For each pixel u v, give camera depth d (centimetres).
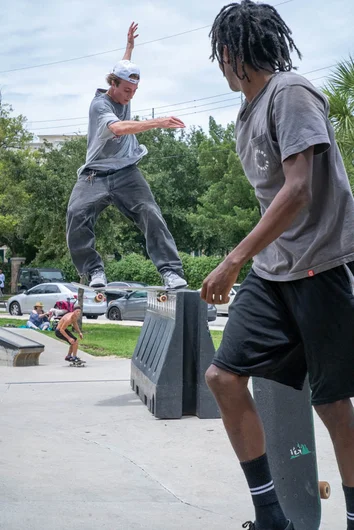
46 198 3406
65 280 3850
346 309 248
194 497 411
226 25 265
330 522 359
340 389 252
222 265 242
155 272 4038
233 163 4044
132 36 702
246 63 262
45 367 1155
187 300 684
